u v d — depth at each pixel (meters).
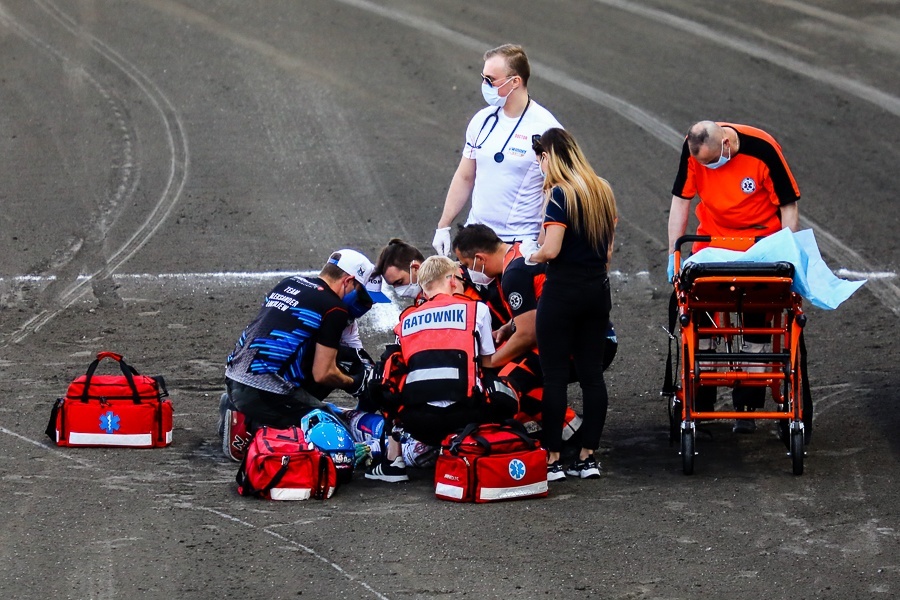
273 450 25.23
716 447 28.98
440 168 55.16
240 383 27.36
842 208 51.41
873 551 22.09
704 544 22.55
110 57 66.88
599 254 25.84
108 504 24.80
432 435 26.03
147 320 40.16
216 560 21.88
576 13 75.19
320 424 26.28
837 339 38.16
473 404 25.62
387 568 21.52
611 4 77.19
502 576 21.14
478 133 30.77
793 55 69.19
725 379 26.83
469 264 28.02
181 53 67.56
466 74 65.75
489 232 27.88
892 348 36.97
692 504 24.77
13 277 44.25
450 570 21.41
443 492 25.20
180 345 37.69
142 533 23.19
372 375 27.14
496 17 74.31
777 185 28.66
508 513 24.34
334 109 61.38
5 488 25.64
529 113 30.30
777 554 22.03
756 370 28.22
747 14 75.81
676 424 28.42
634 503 24.88
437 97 62.94
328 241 48.00
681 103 62.62
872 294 42.62
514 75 29.83
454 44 69.75
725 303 27.05
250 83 64.19
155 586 20.75
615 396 33.28
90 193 52.25
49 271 44.94
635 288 43.75
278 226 49.38
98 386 28.55
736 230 29.36
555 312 25.86
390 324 40.25
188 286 43.50
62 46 68.12
